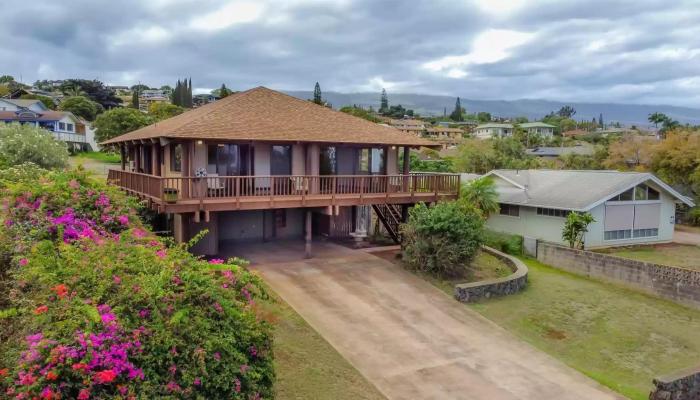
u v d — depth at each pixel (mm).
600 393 9625
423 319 12656
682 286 15992
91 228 8352
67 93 95750
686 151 36000
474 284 14664
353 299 13516
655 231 25547
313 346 10273
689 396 9742
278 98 21422
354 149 20562
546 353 11438
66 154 26172
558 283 17688
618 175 24953
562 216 23484
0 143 23438
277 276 14945
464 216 16578
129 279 5441
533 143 83500
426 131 110188
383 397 8672
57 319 4906
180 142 16578
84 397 4258
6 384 4781
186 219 16047
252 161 18125
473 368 10219
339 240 20531
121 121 51250
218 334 5328
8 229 7953
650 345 12547
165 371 4809
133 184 17484
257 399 5465
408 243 16844
